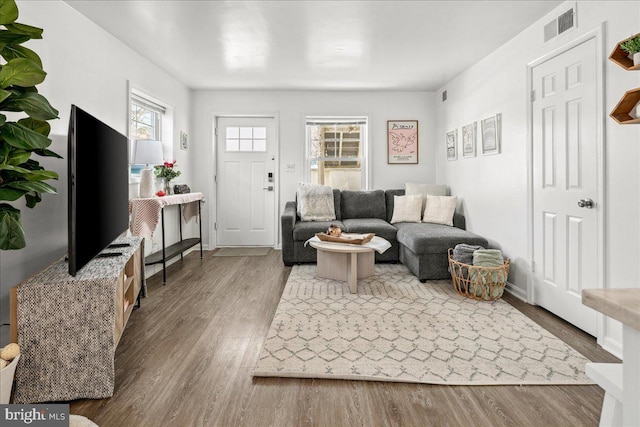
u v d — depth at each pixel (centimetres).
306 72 418
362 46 337
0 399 128
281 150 516
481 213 374
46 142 142
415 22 286
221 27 295
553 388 171
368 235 338
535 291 284
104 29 296
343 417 151
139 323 248
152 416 151
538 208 280
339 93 510
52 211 232
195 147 509
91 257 177
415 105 513
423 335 227
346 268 340
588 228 230
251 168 528
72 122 150
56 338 157
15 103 141
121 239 266
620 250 206
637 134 195
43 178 149
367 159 516
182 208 428
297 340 220
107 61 302
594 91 224
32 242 217
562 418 150
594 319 225
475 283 292
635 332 67
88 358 160
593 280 227
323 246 319
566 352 205
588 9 227
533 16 272
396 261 427
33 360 154
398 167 517
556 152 260
